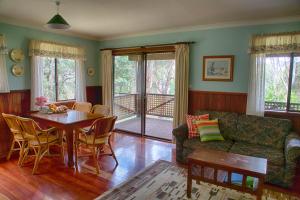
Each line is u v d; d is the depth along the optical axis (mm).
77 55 4898
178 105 4379
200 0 2777
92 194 2582
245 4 2908
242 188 2238
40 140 3221
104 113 4293
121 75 5355
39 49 4117
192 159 2477
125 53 5113
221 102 4062
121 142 4594
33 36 4172
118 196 2541
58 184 2812
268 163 2807
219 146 3219
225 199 2504
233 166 2264
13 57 3861
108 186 2773
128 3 2906
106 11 3266
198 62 4234
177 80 4340
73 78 5047
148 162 3543
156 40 4688
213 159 2453
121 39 5172
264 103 3641
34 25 4105
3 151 3715
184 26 4211
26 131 3184
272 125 3336
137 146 4348
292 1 2766
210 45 4082
